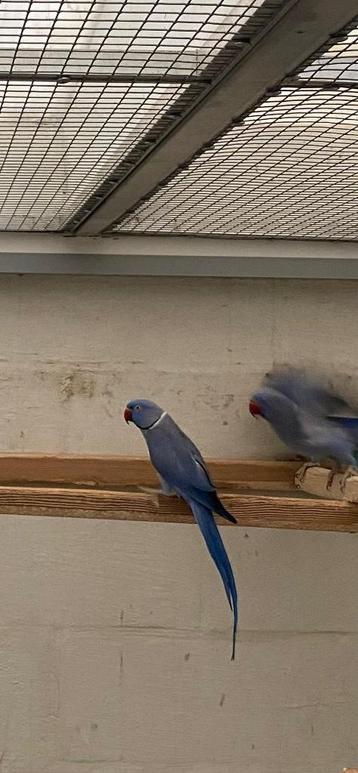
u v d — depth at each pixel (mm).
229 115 940
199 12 753
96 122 1001
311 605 1593
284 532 1588
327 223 1432
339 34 743
